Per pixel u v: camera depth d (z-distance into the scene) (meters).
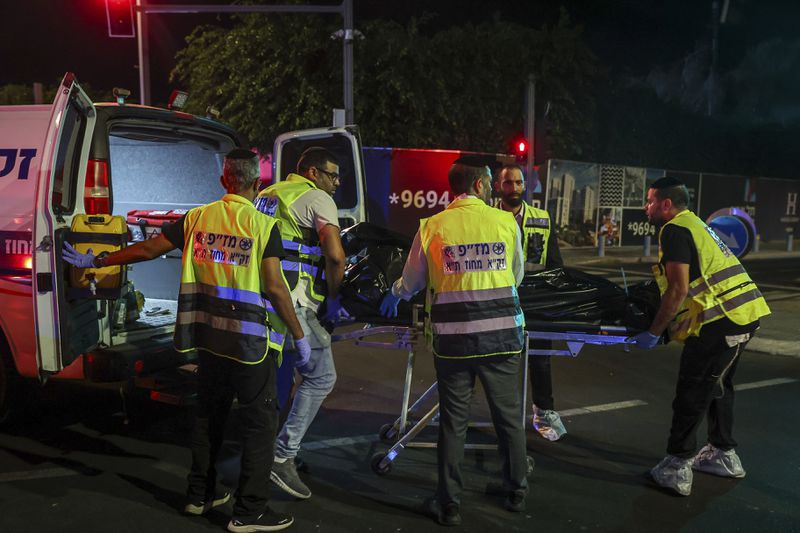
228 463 4.12
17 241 4.08
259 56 17.34
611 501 3.75
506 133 19.20
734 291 3.69
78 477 3.87
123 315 4.61
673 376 6.42
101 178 4.21
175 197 6.21
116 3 12.77
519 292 3.94
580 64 19.69
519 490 3.54
